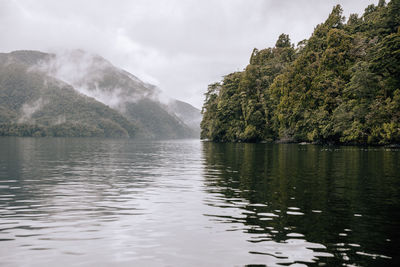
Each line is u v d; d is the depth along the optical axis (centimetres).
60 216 1113
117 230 948
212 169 2625
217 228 968
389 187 1700
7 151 5316
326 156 3906
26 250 784
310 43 9638
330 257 740
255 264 701
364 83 6681
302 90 8744
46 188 1719
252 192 1567
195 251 779
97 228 969
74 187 1753
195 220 1059
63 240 859
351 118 6881
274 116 9925
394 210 1190
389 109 6069
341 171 2403
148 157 4322
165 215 1125
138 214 1141
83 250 786
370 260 724
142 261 718
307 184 1808
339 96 7831
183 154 4966
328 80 8025
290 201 1357
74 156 4409
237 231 937
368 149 5428
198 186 1764
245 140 10494
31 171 2531
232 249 792
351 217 1094
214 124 11912
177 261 718
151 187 1742
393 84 6322
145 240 860
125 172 2489
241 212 1166
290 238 873
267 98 10569
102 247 806
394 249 792
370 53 7006
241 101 11175
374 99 6625
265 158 3712
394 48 6125
